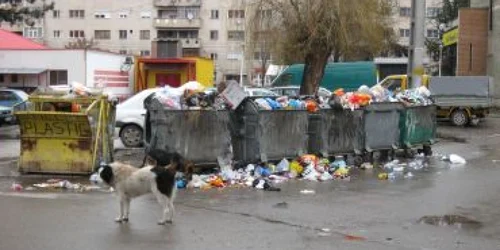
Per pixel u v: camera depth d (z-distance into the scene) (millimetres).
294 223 9227
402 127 17281
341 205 10594
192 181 12469
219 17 93750
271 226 9023
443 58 52250
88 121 13312
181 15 95375
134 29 96625
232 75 92188
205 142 13422
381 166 15734
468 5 57312
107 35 97062
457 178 13703
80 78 32250
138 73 34875
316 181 13242
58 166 13617
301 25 23422
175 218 9445
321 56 23984
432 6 75500
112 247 7684
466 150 19453
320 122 15117
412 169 15242
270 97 15117
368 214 9891
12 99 30188
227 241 8102
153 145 13055
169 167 9211
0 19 38000
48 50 32750
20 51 33094
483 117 29359
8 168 14750
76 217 9398
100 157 13828
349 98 15953
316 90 24156
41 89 14672
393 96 17641
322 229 8875
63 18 97312
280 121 14203
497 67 40156
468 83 28422
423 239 8359
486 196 11469
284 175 13727
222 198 11188
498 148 20000
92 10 97312
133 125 19094
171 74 34844
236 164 13859
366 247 7902
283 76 33969
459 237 8484
